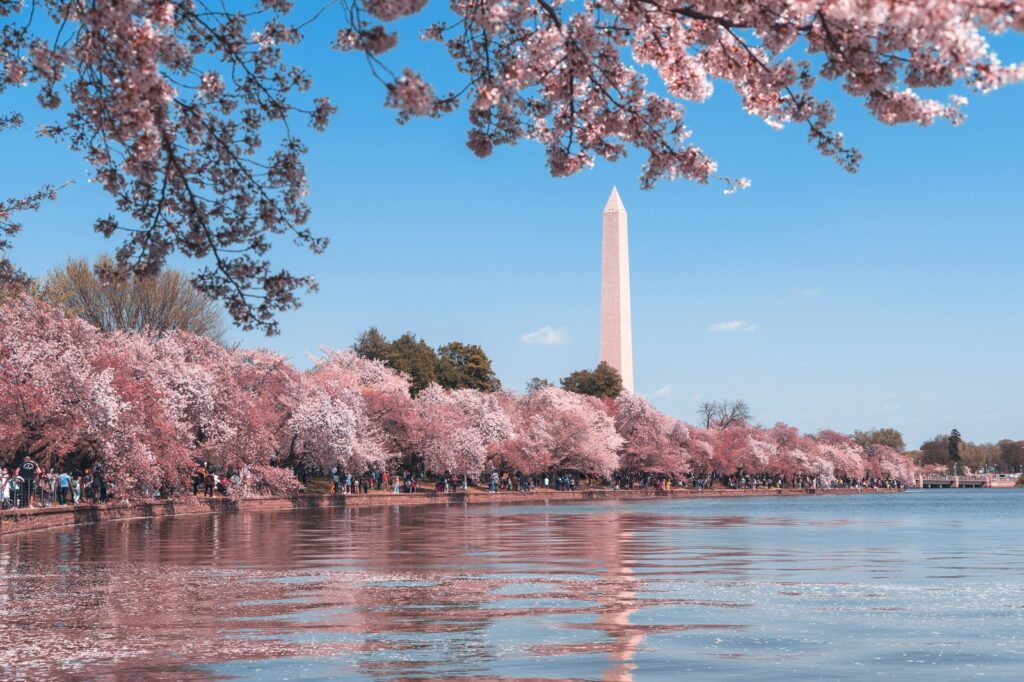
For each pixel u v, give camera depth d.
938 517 59.88
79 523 46.44
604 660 13.02
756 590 20.09
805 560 27.16
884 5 5.98
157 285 88.62
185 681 11.74
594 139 9.15
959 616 16.66
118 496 53.69
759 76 8.23
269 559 26.86
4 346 52.19
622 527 44.50
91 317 85.62
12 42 8.96
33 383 50.00
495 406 115.25
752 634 14.90
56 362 52.00
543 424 112.44
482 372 145.50
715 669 12.47
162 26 7.94
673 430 132.50
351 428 81.12
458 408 107.44
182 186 9.48
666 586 20.78
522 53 8.34
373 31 7.43
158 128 8.05
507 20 8.44
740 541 34.97
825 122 8.28
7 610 17.27
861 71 7.03
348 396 88.38
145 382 58.84
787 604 18.08
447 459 93.75
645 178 9.06
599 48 8.59
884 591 19.98
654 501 97.50
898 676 12.09
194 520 51.03
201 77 9.23
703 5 7.54
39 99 8.84
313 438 78.06
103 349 59.59
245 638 14.54
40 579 21.95
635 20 8.18
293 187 9.60
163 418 59.22
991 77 6.28
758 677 12.02
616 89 8.85
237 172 9.57
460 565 25.28
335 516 56.31
